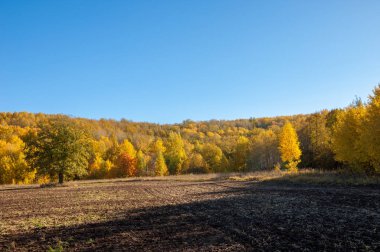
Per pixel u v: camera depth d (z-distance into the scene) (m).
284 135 50.69
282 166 76.44
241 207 18.80
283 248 9.71
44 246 11.68
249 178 46.28
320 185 30.00
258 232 12.03
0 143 95.56
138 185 45.31
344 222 12.88
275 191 27.14
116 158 97.12
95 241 12.03
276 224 13.31
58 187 46.00
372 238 10.22
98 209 21.09
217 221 14.74
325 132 59.91
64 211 20.86
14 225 16.34
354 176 33.00
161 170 89.56
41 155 50.06
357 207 16.30
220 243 10.76
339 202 18.42
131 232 13.34
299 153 50.41
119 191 35.59
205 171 101.44
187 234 12.42
